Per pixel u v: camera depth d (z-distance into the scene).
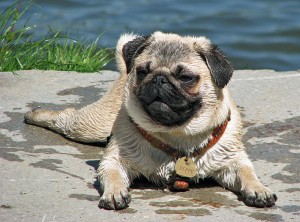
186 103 6.84
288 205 6.79
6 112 9.29
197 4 22.95
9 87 10.26
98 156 8.08
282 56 18.42
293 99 9.77
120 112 7.38
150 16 21.25
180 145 7.15
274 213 6.61
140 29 19.42
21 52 11.38
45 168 7.58
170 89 6.76
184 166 7.12
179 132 7.02
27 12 18.73
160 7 22.53
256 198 6.73
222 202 6.91
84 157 8.02
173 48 6.99
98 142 8.51
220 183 7.37
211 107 7.01
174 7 22.59
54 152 8.12
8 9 11.72
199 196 7.07
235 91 10.12
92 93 10.09
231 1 23.56
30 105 9.57
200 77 6.93
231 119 7.37
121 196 6.67
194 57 6.98
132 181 7.39
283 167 7.68
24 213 6.48
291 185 7.26
